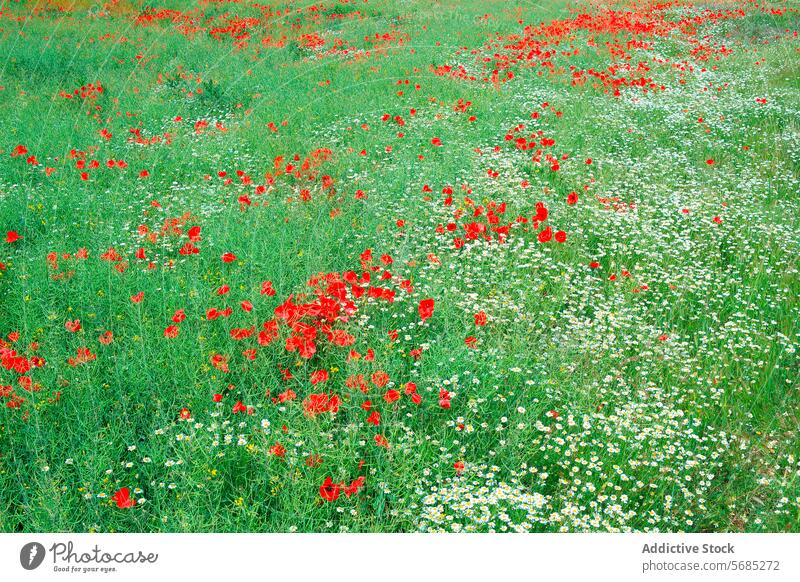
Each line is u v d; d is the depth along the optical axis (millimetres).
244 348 4316
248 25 17016
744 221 6613
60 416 3719
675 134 9203
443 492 3332
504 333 4805
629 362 4699
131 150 8367
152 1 19641
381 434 3697
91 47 14414
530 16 18766
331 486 3127
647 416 4000
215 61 13562
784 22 16750
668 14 18234
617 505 3326
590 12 19094
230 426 3709
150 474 3439
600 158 8102
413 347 4625
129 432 3592
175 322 4414
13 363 3631
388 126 9312
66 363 4102
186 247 5238
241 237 5898
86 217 6480
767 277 5691
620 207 6793
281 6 20031
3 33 14883
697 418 4117
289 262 5359
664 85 11617
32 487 3324
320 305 4293
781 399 4348
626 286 5477
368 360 3932
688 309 5395
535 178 7594
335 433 3746
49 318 4422
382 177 7465
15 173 7523
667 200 7102
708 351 4785
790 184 7555
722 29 16750
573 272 5695
